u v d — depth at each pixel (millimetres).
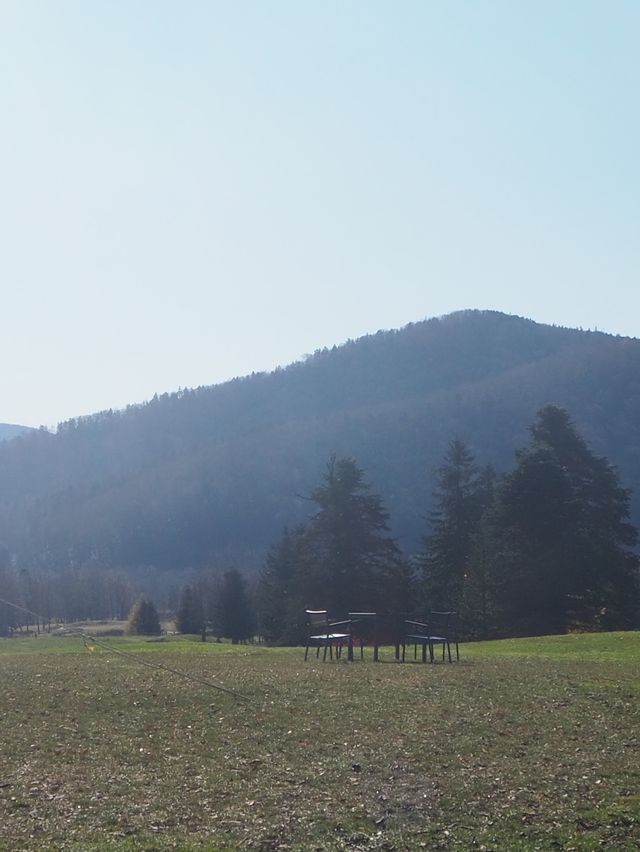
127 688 16984
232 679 18109
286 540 64938
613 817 9781
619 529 52375
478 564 52594
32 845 8922
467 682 17734
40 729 13719
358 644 29516
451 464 62031
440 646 29438
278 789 10727
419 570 60562
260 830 9359
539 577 48312
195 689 16828
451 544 59938
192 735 13328
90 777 11203
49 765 11734
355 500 54969
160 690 16719
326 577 53219
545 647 27312
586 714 14648
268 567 70188
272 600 61156
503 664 21031
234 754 12266
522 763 11781
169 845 8875
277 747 12625
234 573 71250
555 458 50969
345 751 12375
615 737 13133
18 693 16625
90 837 9148
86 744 12820
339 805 10156
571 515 49750
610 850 8906
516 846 8992
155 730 13648
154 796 10461
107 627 70875
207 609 82312
